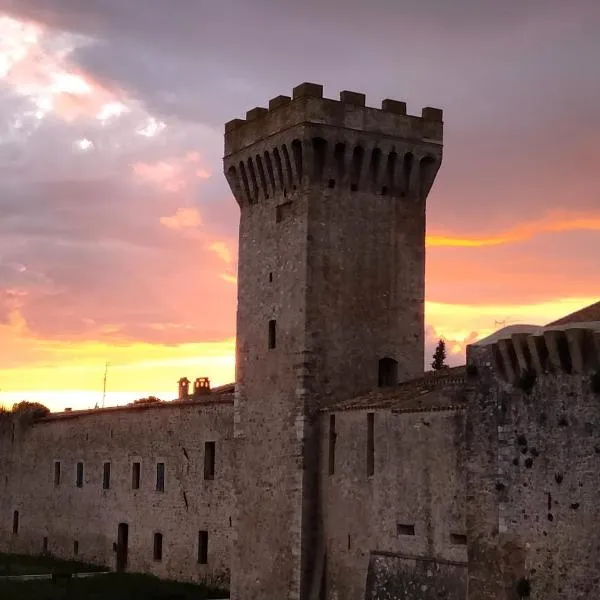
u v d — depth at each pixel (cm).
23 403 9300
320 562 4991
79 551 7862
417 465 4409
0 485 9162
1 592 5859
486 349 3953
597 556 3506
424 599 4241
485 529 3875
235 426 5588
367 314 5316
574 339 3619
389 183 5459
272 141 5406
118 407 7506
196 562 6450
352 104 5331
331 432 5019
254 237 5603
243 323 5619
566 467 3631
